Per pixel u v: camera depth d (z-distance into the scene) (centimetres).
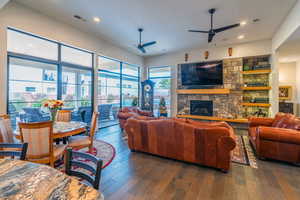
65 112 350
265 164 268
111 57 564
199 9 332
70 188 79
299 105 552
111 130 512
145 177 222
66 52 429
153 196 181
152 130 287
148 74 775
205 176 227
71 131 244
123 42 550
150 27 425
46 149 201
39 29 348
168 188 197
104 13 352
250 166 260
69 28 412
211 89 592
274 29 428
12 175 92
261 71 521
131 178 220
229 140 225
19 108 338
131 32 459
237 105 563
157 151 289
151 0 301
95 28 434
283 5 312
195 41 534
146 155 304
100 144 368
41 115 375
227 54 575
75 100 460
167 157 284
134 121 305
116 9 334
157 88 750
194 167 254
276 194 187
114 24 407
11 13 304
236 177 225
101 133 473
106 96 577
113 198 177
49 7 328
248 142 394
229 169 247
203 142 243
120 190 192
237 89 562
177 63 677
